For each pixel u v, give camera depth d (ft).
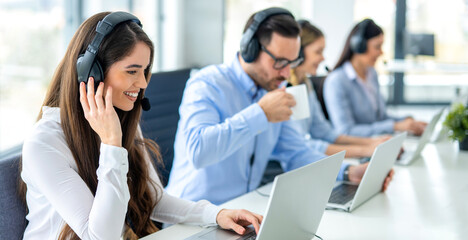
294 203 4.35
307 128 9.82
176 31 20.51
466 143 9.00
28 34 12.03
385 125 10.68
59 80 4.91
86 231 4.46
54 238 4.73
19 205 4.83
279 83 6.86
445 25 24.34
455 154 8.85
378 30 11.05
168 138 8.60
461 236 5.22
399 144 6.81
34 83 12.33
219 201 6.85
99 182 4.55
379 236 5.20
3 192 4.69
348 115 11.13
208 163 6.31
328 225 5.50
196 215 5.44
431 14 24.30
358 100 11.46
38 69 12.48
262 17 6.60
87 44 4.71
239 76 6.99
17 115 11.65
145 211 5.57
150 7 20.04
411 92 24.91
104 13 4.86
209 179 6.78
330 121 11.27
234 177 6.94
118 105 4.77
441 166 8.05
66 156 4.73
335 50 23.16
